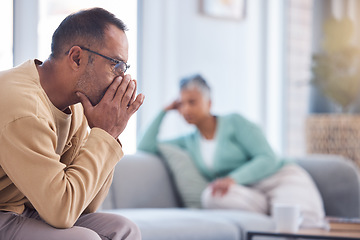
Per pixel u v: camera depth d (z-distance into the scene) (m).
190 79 3.70
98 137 1.67
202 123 3.69
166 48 4.92
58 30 1.71
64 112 1.78
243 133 3.67
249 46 5.52
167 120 4.87
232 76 5.40
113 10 4.50
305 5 5.88
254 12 5.57
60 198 1.53
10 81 1.62
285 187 3.52
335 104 6.43
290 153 5.76
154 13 4.88
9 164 1.54
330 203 3.68
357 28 6.68
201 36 5.16
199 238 2.83
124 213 2.98
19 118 1.54
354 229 2.51
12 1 3.83
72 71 1.69
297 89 5.81
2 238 1.60
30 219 1.64
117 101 1.70
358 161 5.84
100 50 1.68
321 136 5.79
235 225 3.07
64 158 1.88
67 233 1.56
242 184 3.52
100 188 1.72
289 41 5.75
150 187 3.43
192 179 3.53
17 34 3.84
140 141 3.69
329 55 6.18
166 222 2.81
